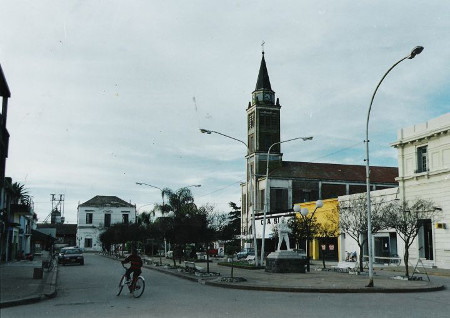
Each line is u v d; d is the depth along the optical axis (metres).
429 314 11.34
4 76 25.75
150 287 19.20
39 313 11.68
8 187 38.88
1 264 34.84
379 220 26.95
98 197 100.12
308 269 28.70
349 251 41.38
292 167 70.31
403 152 36.56
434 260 32.50
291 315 11.01
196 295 15.90
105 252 80.31
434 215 32.12
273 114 73.44
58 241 105.25
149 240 61.72
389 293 16.56
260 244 60.19
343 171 71.12
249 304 13.22
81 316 11.04
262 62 76.81
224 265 36.22
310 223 31.47
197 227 25.67
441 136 33.00
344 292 16.73
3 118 29.08
